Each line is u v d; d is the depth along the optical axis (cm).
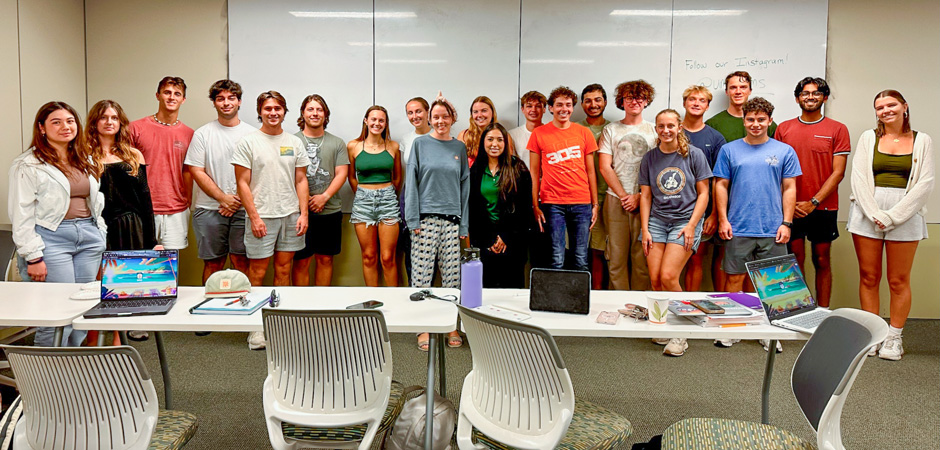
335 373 186
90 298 241
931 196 466
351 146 450
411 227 385
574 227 438
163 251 247
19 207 301
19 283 271
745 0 457
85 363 155
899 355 382
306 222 416
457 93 470
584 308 226
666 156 391
